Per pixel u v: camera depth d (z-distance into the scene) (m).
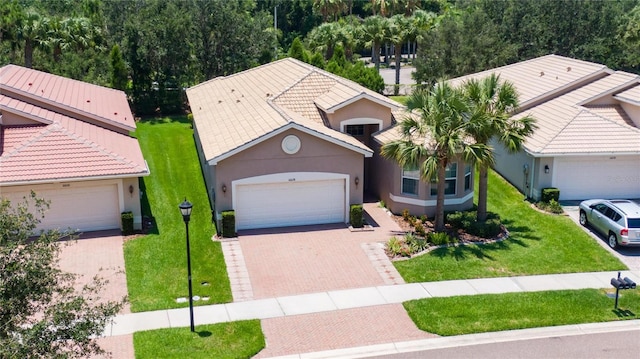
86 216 25.34
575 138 29.03
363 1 98.69
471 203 28.28
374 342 17.94
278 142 25.16
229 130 27.72
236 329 18.34
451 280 21.83
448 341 18.09
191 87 41.72
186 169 32.78
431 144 24.92
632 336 18.52
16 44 44.56
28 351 11.59
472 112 24.17
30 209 24.45
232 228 24.92
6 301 12.03
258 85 34.72
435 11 97.81
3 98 28.11
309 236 25.33
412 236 24.89
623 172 29.42
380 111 29.31
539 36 52.16
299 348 17.58
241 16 46.00
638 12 57.81
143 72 43.47
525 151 29.50
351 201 26.61
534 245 24.84
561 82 33.72
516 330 18.69
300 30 88.44
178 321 18.81
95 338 17.33
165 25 42.84
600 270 22.91
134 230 25.48
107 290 20.55
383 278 21.86
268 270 22.31
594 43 51.72
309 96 30.77
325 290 20.94
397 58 56.06
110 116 30.73
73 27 46.47
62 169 24.59
